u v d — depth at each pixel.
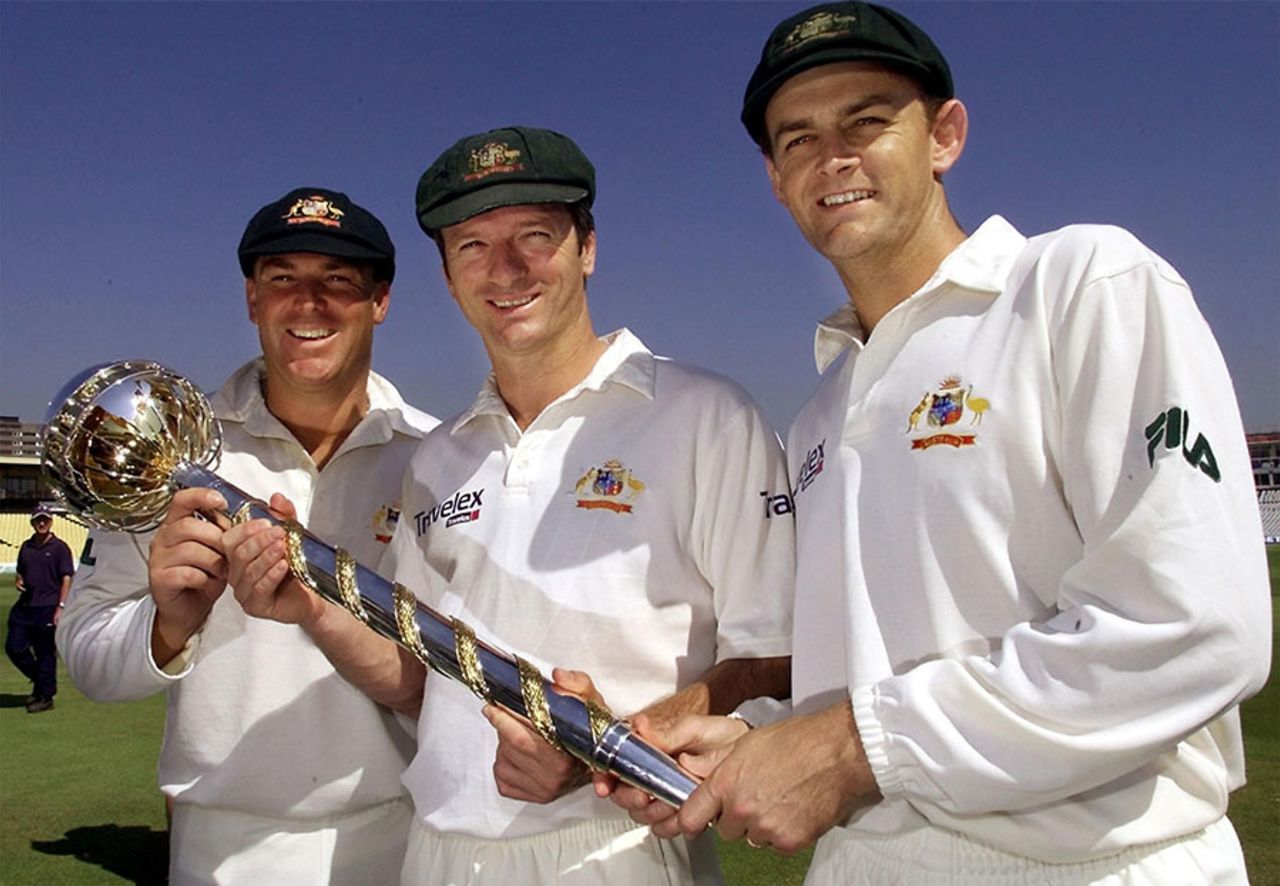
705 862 2.27
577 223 2.33
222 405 2.83
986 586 1.60
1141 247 1.56
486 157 2.22
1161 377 1.45
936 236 1.84
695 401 2.26
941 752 1.47
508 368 2.37
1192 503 1.37
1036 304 1.61
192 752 2.65
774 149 1.89
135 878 4.67
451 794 2.18
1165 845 1.52
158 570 2.18
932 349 1.72
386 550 2.71
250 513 2.15
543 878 2.07
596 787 1.78
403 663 2.46
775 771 1.59
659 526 2.19
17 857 4.97
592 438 2.26
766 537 2.19
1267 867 4.27
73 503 2.30
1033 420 1.58
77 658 2.57
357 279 2.73
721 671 2.13
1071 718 1.39
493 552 2.25
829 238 1.82
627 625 2.14
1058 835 1.51
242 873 2.63
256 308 2.79
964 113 1.90
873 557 1.72
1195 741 1.57
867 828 1.73
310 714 2.63
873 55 1.76
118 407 2.23
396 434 2.92
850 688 1.70
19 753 7.12
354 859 2.67
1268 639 1.37
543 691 1.79
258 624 2.64
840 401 1.95
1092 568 1.45
